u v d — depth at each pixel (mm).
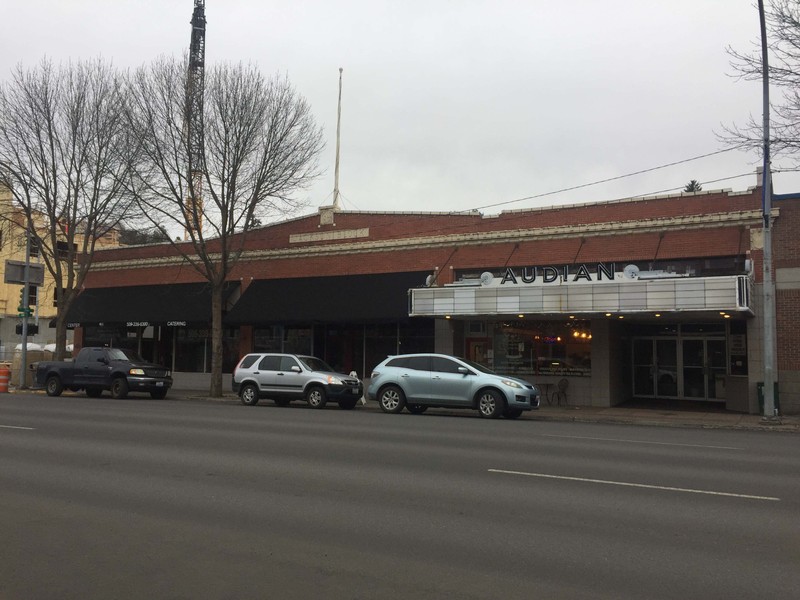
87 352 23859
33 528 6328
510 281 20734
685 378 23359
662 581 5020
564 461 10148
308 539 6027
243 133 23188
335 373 20672
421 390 18219
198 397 24219
